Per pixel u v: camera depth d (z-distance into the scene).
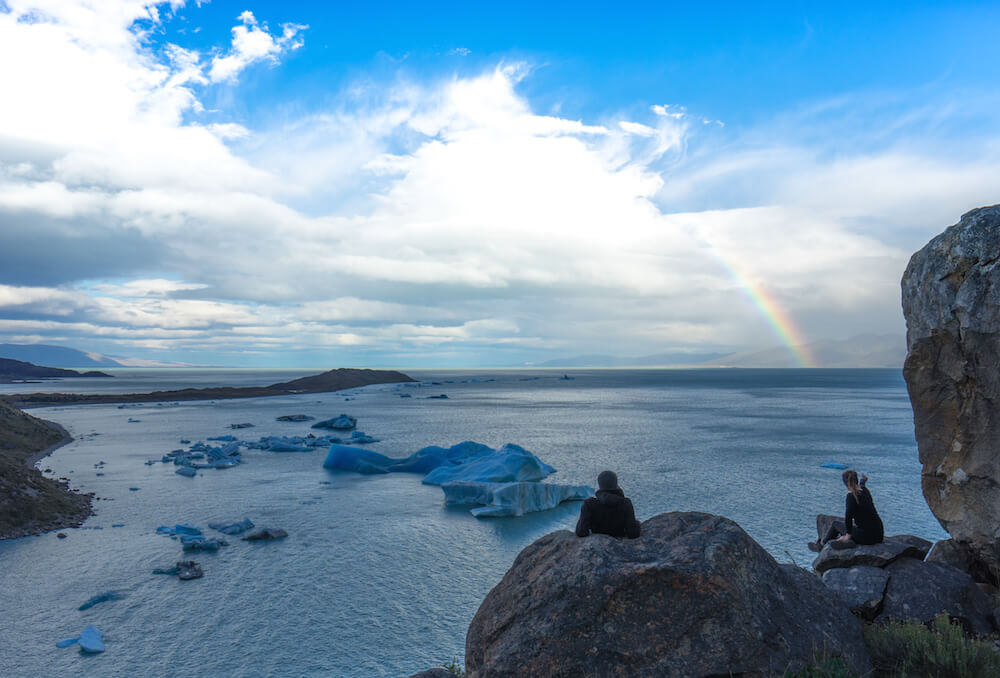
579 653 6.21
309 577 23.89
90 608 20.67
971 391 10.23
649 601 6.31
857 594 8.47
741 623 6.12
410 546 28.31
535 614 6.57
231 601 21.34
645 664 6.05
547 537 7.68
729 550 6.56
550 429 82.88
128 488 41.94
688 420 95.12
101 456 57.25
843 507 34.12
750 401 146.62
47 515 32.12
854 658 6.48
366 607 20.84
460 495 37.91
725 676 5.96
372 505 37.28
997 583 9.87
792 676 5.84
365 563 25.69
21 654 17.47
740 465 49.59
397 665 16.91
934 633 7.33
